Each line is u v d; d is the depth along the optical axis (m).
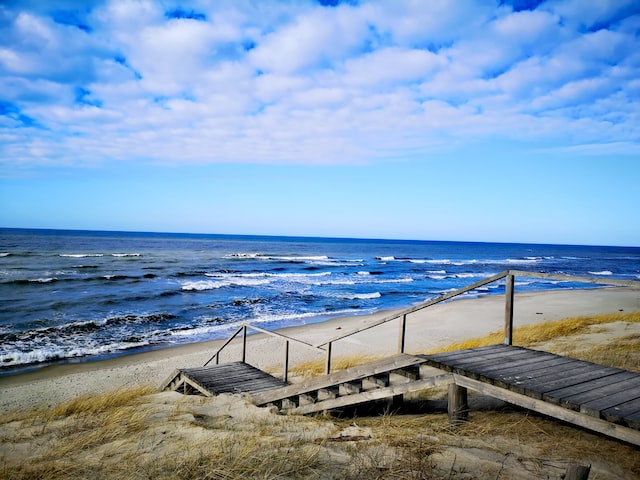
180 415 5.38
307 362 13.02
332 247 134.12
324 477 3.19
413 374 4.91
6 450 4.39
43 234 137.88
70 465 3.68
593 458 3.42
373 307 27.44
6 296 26.19
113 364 14.49
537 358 4.76
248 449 3.74
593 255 135.75
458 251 137.50
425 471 3.19
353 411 5.49
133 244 96.75
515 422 4.22
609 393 3.63
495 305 27.19
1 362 14.54
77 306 23.95
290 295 31.23
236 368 8.71
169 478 3.29
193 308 24.92
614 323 15.41
